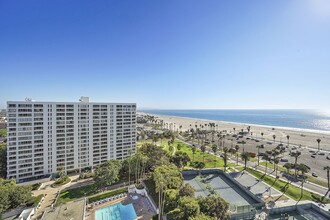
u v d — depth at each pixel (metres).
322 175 94.06
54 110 93.31
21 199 61.38
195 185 83.25
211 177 92.38
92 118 102.88
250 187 79.81
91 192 76.44
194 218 44.12
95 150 104.50
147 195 71.62
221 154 131.62
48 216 56.19
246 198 71.81
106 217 59.78
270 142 178.38
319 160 120.56
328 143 175.75
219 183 85.50
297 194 72.69
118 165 86.56
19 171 87.19
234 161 116.75
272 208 61.22
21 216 57.00
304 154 135.00
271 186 80.62
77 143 99.62
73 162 99.12
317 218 57.41
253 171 97.81
